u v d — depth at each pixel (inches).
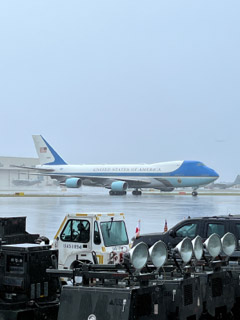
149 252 660.1
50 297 723.4
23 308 693.3
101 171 6082.7
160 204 3986.2
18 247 701.9
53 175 6382.9
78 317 623.5
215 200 4864.7
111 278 640.4
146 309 633.0
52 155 6643.7
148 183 5669.3
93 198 5221.5
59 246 1189.1
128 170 5856.3
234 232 1217.4
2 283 706.8
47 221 2479.1
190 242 718.5
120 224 1206.9
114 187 5383.9
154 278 661.9
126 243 1204.5
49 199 4931.1
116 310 605.0
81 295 628.1
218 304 761.6
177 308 669.9
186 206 3730.3
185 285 689.6
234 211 3189.0
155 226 2260.1
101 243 1144.8
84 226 1173.7
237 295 808.3
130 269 698.2
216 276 762.2
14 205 3806.6
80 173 6230.3
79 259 1157.7
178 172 5526.6
